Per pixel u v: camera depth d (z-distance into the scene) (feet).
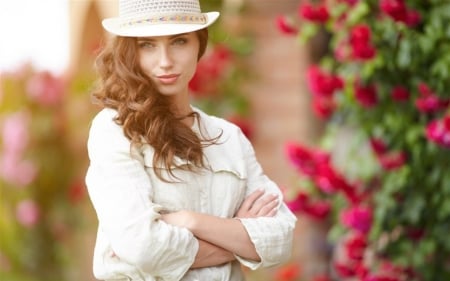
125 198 11.86
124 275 12.17
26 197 33.81
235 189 12.69
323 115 20.39
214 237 12.17
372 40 18.65
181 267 11.93
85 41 32.96
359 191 19.83
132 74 12.17
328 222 28.27
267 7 28.53
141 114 12.04
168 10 12.21
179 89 12.35
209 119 13.15
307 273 27.99
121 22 12.25
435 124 17.74
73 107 34.12
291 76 28.60
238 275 12.78
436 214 19.25
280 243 12.55
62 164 34.40
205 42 12.73
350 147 20.01
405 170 18.89
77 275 34.22
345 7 19.21
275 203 12.90
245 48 28.02
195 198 12.35
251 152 13.35
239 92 27.78
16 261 33.68
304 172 19.92
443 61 18.13
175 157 12.15
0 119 33.83
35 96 33.78
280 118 28.76
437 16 18.30
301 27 19.85
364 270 19.38
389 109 19.29
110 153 12.03
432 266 19.42
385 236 19.66
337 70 20.21
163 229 11.77
